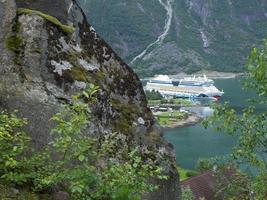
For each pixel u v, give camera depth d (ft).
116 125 23.18
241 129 28.81
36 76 20.70
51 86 20.92
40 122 19.94
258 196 29.66
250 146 28.71
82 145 16.94
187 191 74.43
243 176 33.88
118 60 25.71
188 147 238.68
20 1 23.26
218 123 28.94
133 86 25.64
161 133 25.61
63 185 18.51
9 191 17.10
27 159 18.54
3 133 17.39
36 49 20.92
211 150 226.79
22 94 20.12
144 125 24.85
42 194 17.72
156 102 467.93
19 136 18.15
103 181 16.79
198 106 447.83
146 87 564.30
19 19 21.31
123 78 25.22
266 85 27.27
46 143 19.72
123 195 16.42
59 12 24.11
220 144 241.14
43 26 21.36
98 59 24.63
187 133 291.79
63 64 21.94
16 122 18.20
